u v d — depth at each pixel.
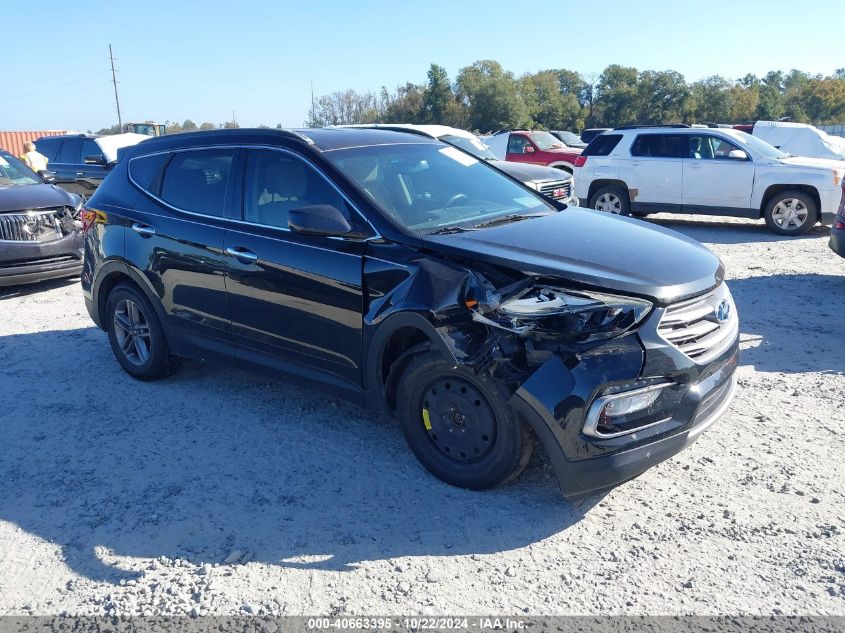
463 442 3.71
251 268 4.42
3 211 8.26
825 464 3.96
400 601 2.96
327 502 3.73
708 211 12.75
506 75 85.19
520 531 3.43
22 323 7.31
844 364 5.52
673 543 3.30
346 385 4.14
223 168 4.79
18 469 4.20
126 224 5.26
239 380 5.52
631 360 3.26
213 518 3.62
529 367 3.37
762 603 2.89
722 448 4.18
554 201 5.02
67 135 17.50
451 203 4.43
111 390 5.38
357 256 3.94
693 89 105.75
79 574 3.21
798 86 125.69
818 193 11.70
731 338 3.79
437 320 3.54
